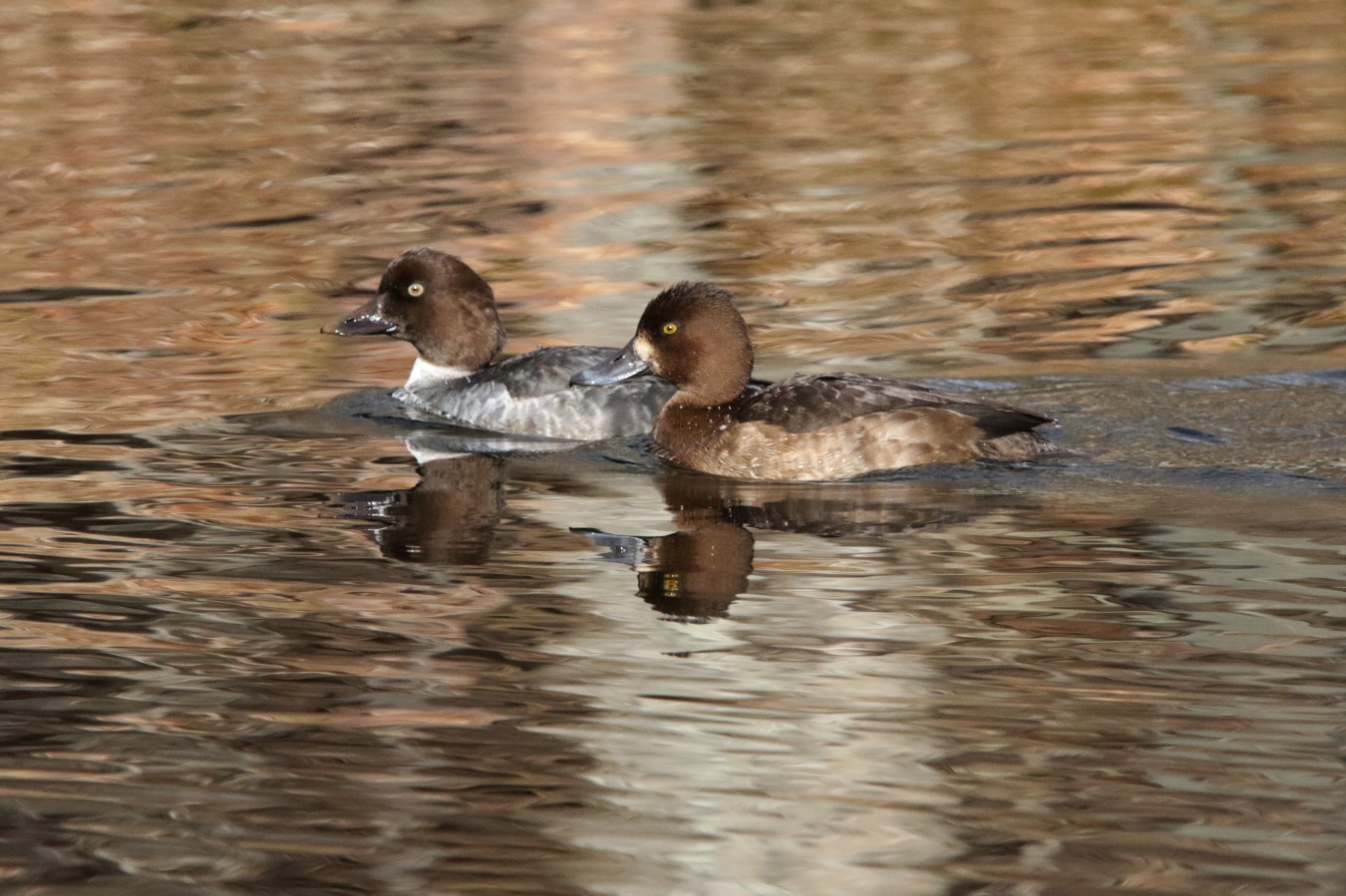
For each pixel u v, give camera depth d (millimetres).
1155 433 13750
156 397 15406
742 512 12250
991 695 9000
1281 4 32812
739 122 25375
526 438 14602
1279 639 9586
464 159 23625
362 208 21500
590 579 10883
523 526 11992
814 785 8117
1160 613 10016
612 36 31359
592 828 7766
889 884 7270
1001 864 7383
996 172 22500
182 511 12297
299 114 26031
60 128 25453
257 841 7680
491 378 15227
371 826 7789
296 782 8219
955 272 18703
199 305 18266
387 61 29484
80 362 16375
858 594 10477
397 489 12938
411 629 10055
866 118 25469
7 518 12062
